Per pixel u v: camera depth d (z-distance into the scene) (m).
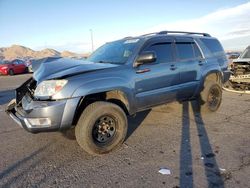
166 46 5.26
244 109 6.83
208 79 6.26
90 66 4.29
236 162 3.74
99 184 3.29
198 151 4.18
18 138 5.06
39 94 3.88
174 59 5.33
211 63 6.14
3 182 3.41
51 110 3.75
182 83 5.48
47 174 3.60
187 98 5.82
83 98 3.98
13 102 4.78
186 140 4.68
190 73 5.62
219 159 3.86
